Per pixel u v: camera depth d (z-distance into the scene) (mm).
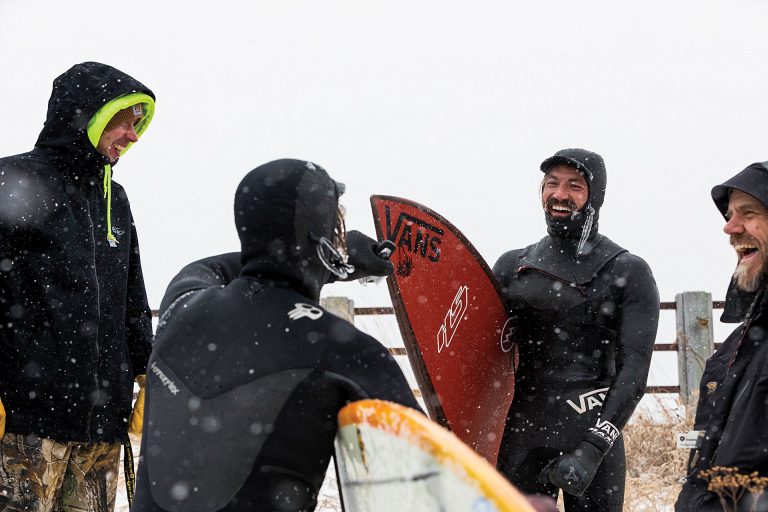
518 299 7496
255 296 4379
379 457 3908
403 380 4180
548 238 7574
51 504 6434
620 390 6895
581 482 6609
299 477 4086
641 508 10203
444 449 3570
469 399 7602
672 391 13867
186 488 4039
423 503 3676
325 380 4105
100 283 6750
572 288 7270
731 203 5277
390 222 7387
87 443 6598
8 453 6277
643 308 7109
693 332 13906
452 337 7523
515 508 3303
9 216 6332
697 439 5227
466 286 7609
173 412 4184
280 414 4066
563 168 7359
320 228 4461
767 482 4668
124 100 6727
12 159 6539
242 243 4570
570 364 7258
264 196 4426
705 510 5027
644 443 12055
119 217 7051
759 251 5145
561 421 7145
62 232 6508
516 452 7273
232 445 4039
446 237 7578
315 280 4523
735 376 5082
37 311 6410
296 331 4211
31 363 6348
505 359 7742
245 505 3986
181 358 4301
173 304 4668
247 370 4129
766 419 4820
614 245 7445
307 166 4496
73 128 6621
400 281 7367
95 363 6613
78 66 6781
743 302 5461
